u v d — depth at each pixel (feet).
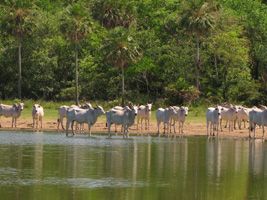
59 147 239.91
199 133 325.42
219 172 183.93
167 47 530.68
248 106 508.94
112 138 285.02
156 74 532.32
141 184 161.79
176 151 232.73
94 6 570.46
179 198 146.30
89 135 293.02
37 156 210.59
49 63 539.29
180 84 508.53
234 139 294.66
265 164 202.08
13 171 178.50
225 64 517.14
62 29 497.46
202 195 150.10
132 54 487.20
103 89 537.24
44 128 340.59
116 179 168.35
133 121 291.17
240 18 555.28
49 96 541.75
